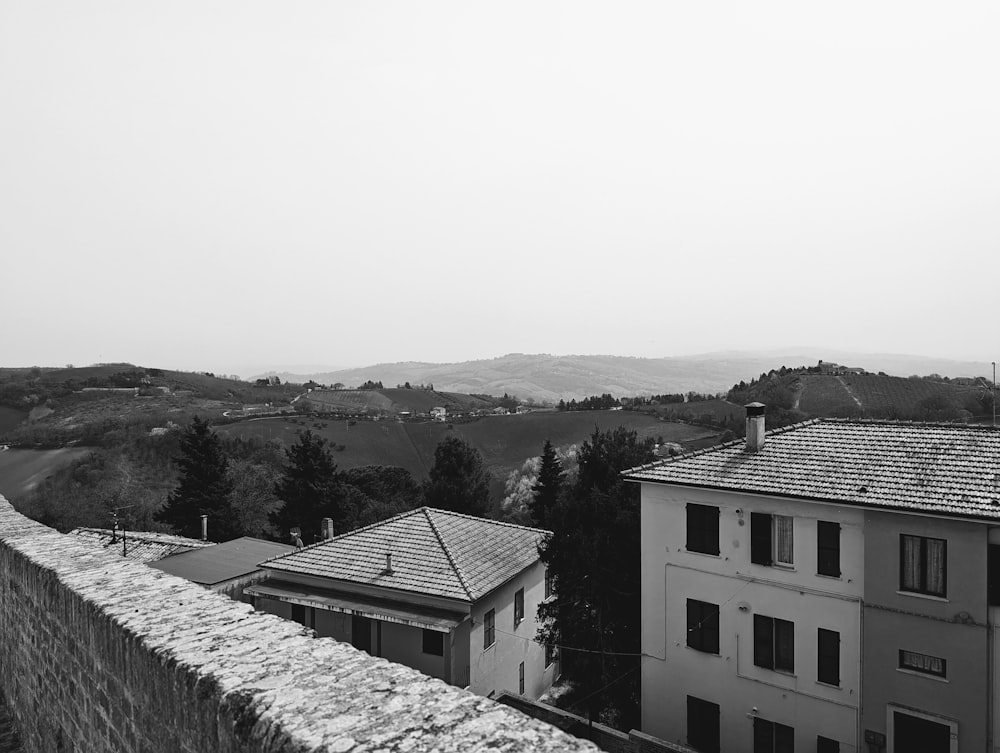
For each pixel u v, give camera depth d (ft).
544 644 81.30
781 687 59.47
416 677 12.18
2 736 24.32
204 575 81.51
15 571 24.79
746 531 61.57
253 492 196.24
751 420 68.95
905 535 53.06
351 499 178.19
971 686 50.03
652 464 71.05
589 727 64.13
